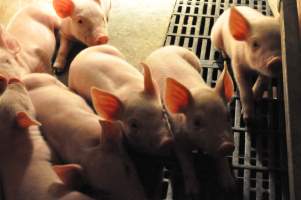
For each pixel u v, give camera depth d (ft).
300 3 4.77
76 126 4.75
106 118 4.74
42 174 4.52
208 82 5.47
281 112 5.22
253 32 4.96
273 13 5.99
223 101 4.66
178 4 6.21
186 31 5.90
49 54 5.62
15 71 5.15
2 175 4.65
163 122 4.71
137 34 6.00
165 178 4.93
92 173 4.50
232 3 6.19
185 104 4.66
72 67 5.29
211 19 6.03
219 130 4.56
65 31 5.78
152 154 4.79
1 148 4.66
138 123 4.68
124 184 4.43
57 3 5.61
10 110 4.65
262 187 4.83
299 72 4.50
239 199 4.79
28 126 4.69
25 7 5.80
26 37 5.50
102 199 4.47
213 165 4.95
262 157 4.98
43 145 4.75
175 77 4.99
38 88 5.07
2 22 6.10
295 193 4.16
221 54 5.69
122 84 4.97
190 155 4.82
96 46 5.39
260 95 5.30
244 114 5.16
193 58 5.32
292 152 4.25
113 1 6.35
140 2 6.33
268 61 4.82
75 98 5.02
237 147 5.05
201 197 4.79
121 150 4.56
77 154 4.64
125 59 5.69
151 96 4.77
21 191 4.47
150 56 5.28
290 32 4.68
